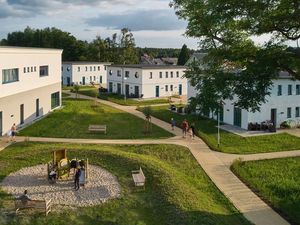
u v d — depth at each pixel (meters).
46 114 50.41
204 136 38.16
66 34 140.88
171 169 27.81
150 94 73.31
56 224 19.97
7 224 19.88
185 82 78.25
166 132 40.69
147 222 20.16
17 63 40.97
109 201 22.47
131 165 28.08
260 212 20.94
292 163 30.31
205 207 21.27
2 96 37.47
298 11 16.16
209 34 21.06
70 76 100.00
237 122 44.84
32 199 22.53
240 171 27.52
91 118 48.59
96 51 134.00
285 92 44.94
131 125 44.81
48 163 27.41
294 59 17.52
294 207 21.45
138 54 153.75
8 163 28.89
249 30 18.08
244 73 17.03
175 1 22.41
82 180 24.59
